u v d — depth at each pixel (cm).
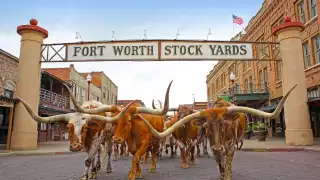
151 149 858
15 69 2328
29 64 1579
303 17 2156
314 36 1994
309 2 2066
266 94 2592
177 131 913
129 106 641
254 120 2673
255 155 1248
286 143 1602
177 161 1122
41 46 1633
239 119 691
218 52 1598
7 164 1054
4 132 2139
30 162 1117
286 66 1622
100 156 829
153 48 1584
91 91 4144
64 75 3319
